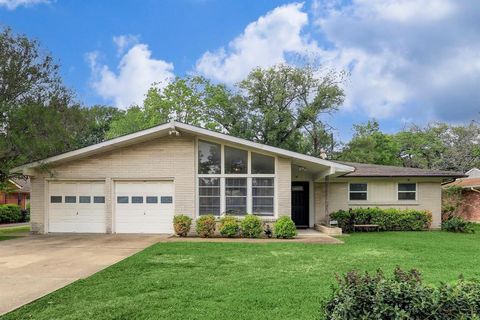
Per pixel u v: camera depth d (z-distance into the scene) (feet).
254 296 22.24
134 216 56.08
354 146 123.95
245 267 30.81
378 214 65.26
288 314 19.21
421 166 141.18
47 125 55.26
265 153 54.03
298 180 68.74
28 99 60.34
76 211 57.11
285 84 120.98
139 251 39.06
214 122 125.70
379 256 36.24
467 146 135.64
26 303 21.33
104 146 53.42
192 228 53.83
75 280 26.78
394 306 12.84
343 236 53.83
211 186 54.54
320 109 119.65
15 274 28.81
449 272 29.14
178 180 54.80
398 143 145.59
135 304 20.88
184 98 132.05
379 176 67.10
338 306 13.34
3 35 60.08
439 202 68.59
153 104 131.64
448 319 12.46
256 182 54.13
